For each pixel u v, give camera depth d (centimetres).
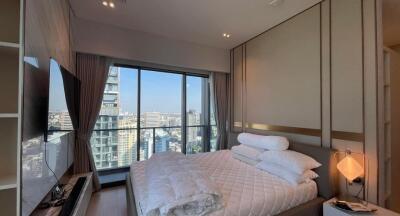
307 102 257
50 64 162
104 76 320
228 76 439
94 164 307
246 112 377
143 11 270
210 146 451
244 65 385
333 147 226
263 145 262
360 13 204
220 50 418
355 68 207
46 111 161
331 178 205
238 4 249
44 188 164
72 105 230
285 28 293
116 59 337
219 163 269
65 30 239
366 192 196
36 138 148
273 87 313
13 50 120
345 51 216
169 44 362
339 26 222
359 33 205
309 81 255
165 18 289
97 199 279
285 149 246
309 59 255
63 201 185
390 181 223
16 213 117
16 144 125
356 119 206
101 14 280
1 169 122
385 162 217
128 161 372
